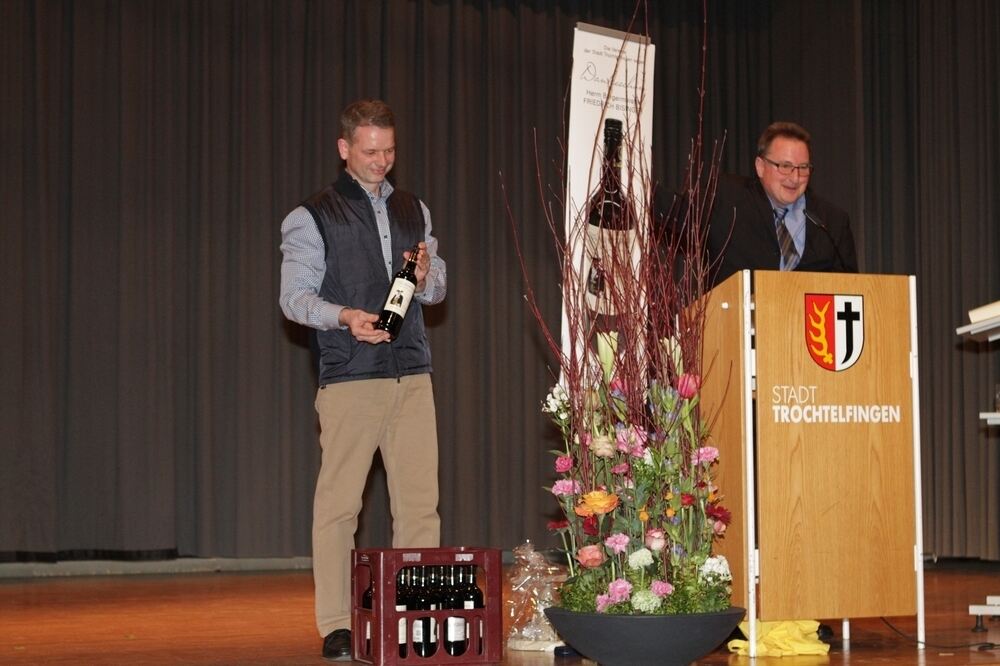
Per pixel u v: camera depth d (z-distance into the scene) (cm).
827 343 316
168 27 652
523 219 730
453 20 721
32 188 618
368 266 342
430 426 347
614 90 414
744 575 308
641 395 283
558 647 326
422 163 708
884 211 704
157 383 637
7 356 606
